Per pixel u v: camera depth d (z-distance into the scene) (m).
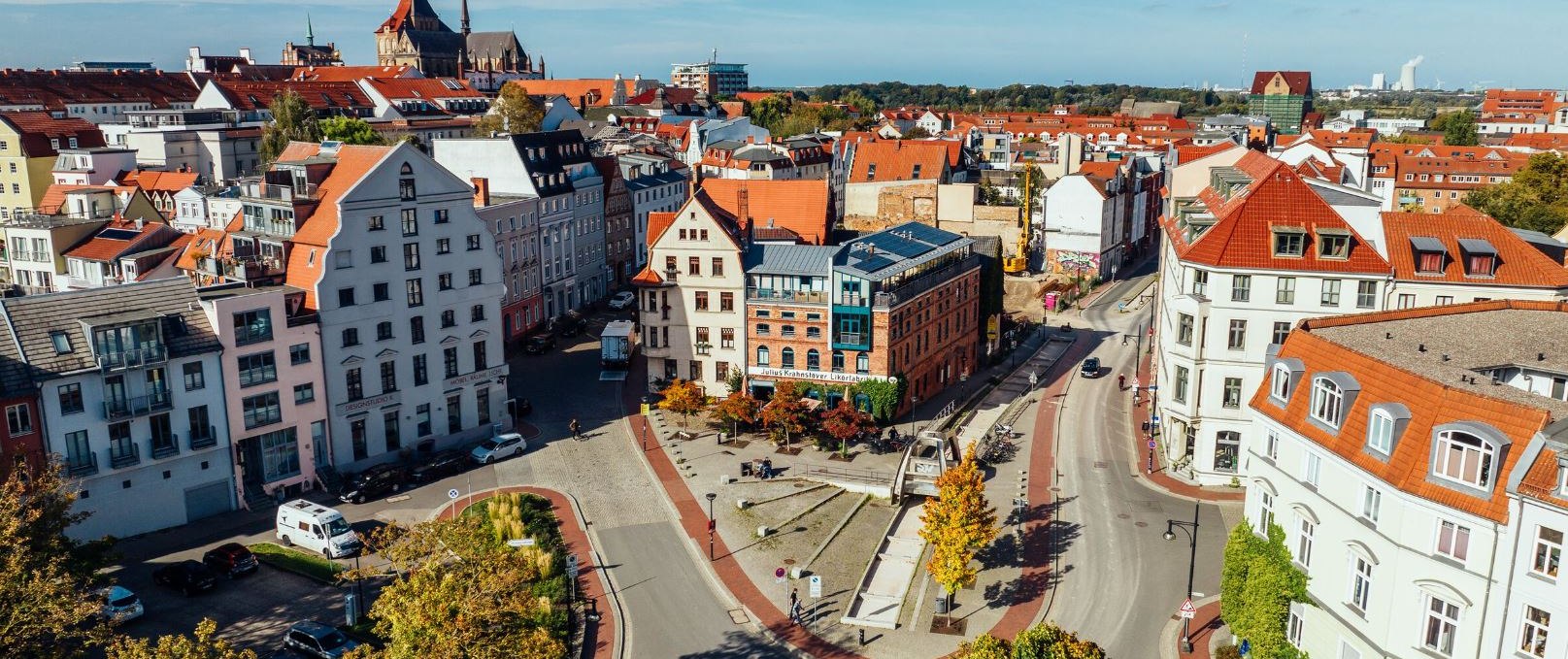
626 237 155.50
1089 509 77.31
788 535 74.62
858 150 178.12
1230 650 57.25
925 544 73.38
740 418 90.69
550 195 131.50
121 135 154.12
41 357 67.44
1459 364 48.03
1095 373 113.12
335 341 82.25
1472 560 40.19
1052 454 89.00
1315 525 48.19
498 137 132.00
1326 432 47.28
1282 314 76.94
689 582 67.75
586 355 120.19
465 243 90.38
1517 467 38.59
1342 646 46.72
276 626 60.84
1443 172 186.62
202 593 64.50
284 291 79.25
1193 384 80.00
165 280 75.31
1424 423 42.25
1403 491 41.88
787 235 115.81
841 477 83.88
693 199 97.44
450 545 48.59
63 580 47.97
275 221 86.88
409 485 82.81
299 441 80.88
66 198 117.19
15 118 139.50
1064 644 47.00
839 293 94.81
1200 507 77.31
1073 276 164.88
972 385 112.12
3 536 46.75
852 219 173.38
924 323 103.06
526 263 127.12
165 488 73.94
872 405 96.25
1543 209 112.19
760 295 98.06
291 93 160.25
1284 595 49.84
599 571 69.25
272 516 77.06
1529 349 50.97
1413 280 75.69
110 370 69.50
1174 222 94.44
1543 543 38.12
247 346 76.69
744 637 61.44
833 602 65.44
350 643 56.62
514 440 89.12
